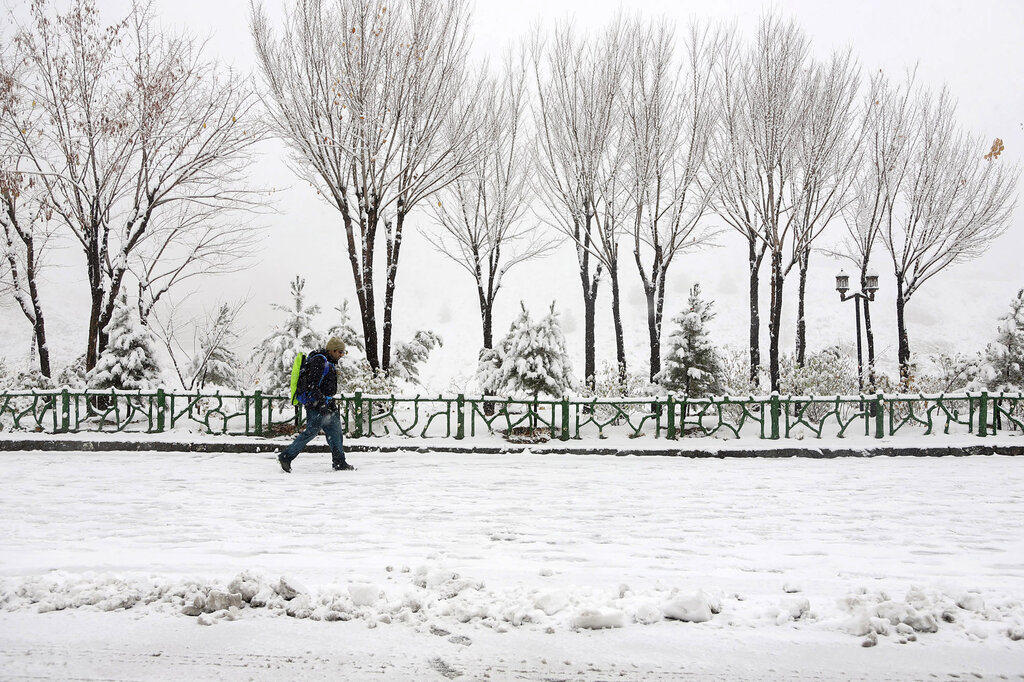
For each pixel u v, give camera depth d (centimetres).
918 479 984
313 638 349
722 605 399
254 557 513
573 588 418
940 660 323
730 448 1260
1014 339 1638
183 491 866
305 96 1596
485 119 1795
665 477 1009
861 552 545
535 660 323
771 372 1811
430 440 1330
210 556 514
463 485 926
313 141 1619
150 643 341
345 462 1077
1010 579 457
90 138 1591
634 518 694
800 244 1866
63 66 1612
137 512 718
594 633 357
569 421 1414
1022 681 300
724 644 342
